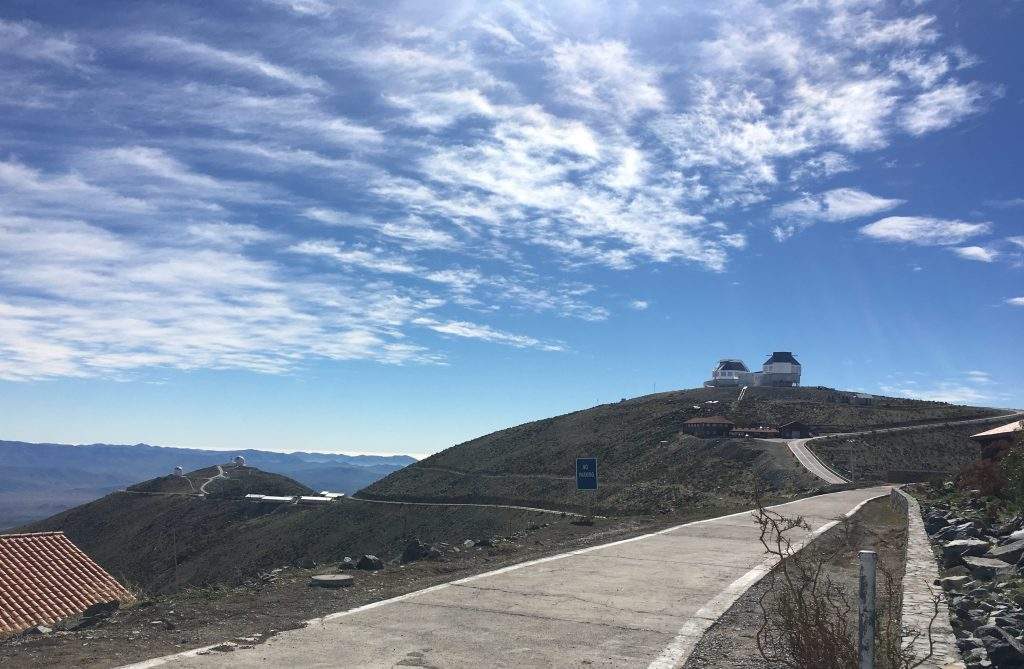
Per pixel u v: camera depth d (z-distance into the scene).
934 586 8.55
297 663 5.63
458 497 92.75
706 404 121.00
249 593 8.82
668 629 6.80
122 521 131.88
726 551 12.10
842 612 7.10
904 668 4.98
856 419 103.44
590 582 9.21
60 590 18.03
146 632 6.79
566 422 128.75
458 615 7.36
